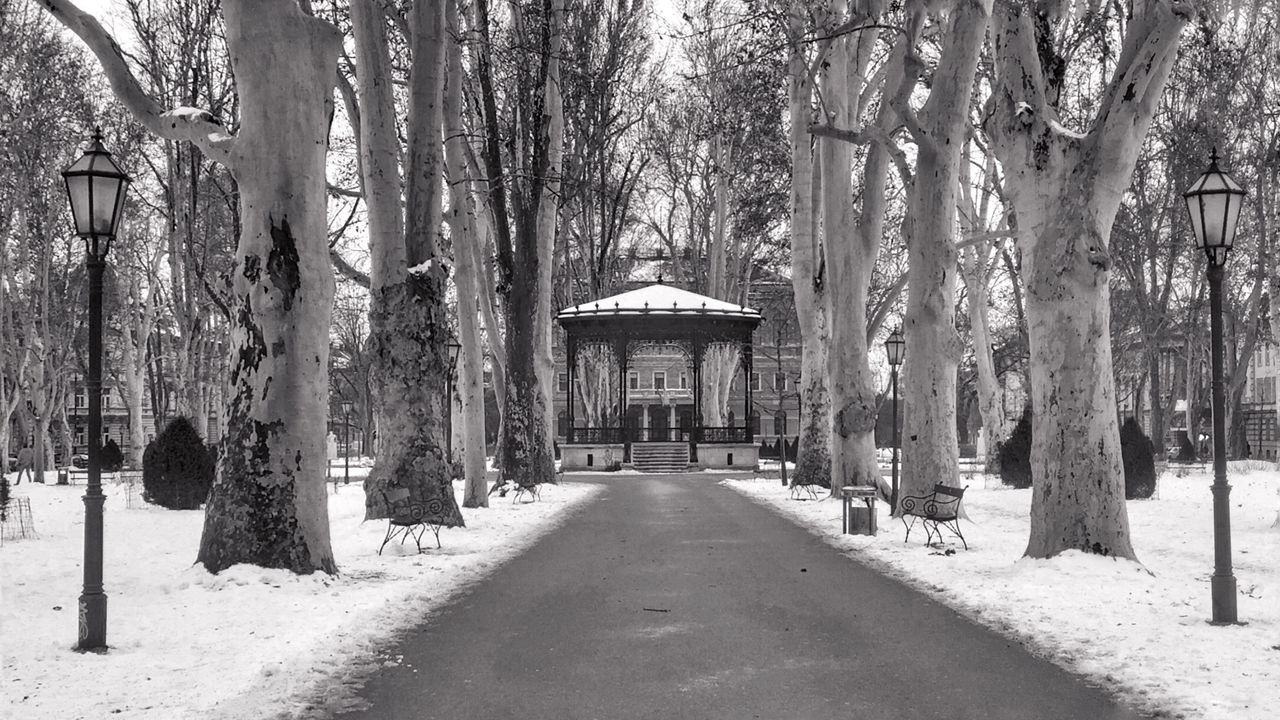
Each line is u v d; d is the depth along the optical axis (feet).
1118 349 161.07
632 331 158.81
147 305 145.38
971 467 154.61
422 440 63.77
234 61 40.52
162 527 64.18
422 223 64.90
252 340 40.19
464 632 30.45
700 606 34.68
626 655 27.02
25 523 63.82
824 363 97.19
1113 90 42.09
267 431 39.99
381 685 24.08
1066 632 29.66
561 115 107.14
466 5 94.99
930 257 61.62
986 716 21.08
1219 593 30.60
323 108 41.22
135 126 104.99
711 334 159.12
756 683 23.89
